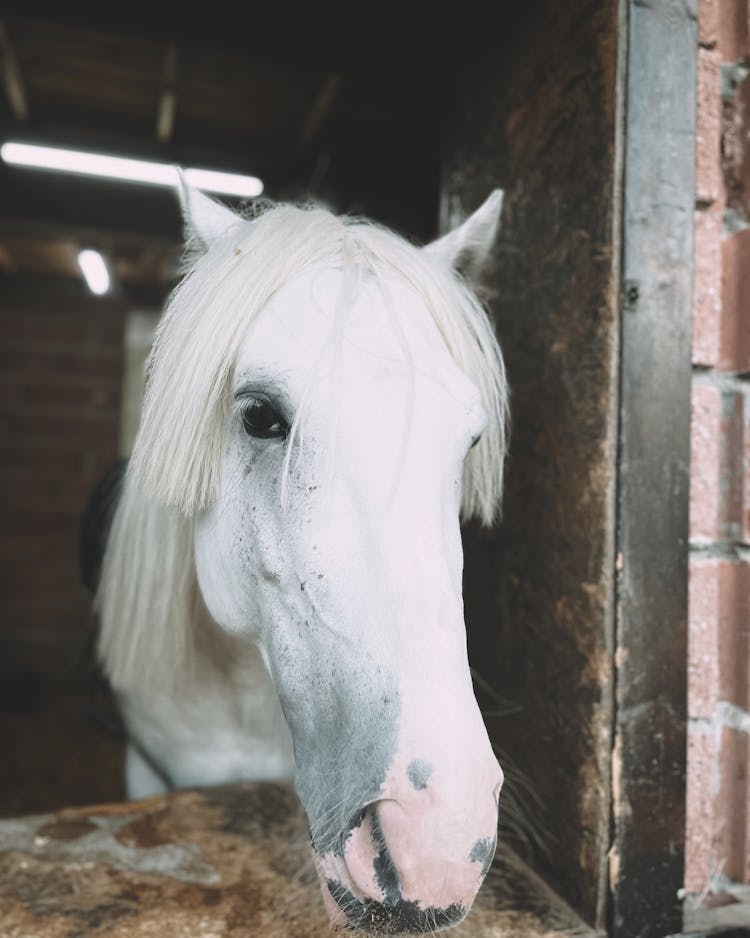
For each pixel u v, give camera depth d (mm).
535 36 890
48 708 3275
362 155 2354
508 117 965
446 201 1210
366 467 594
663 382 747
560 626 812
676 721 753
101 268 3365
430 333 677
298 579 617
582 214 785
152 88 2191
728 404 794
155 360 771
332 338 615
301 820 921
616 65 728
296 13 1490
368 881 548
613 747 729
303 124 2375
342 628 587
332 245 720
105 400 3852
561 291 827
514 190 945
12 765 2641
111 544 1066
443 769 512
